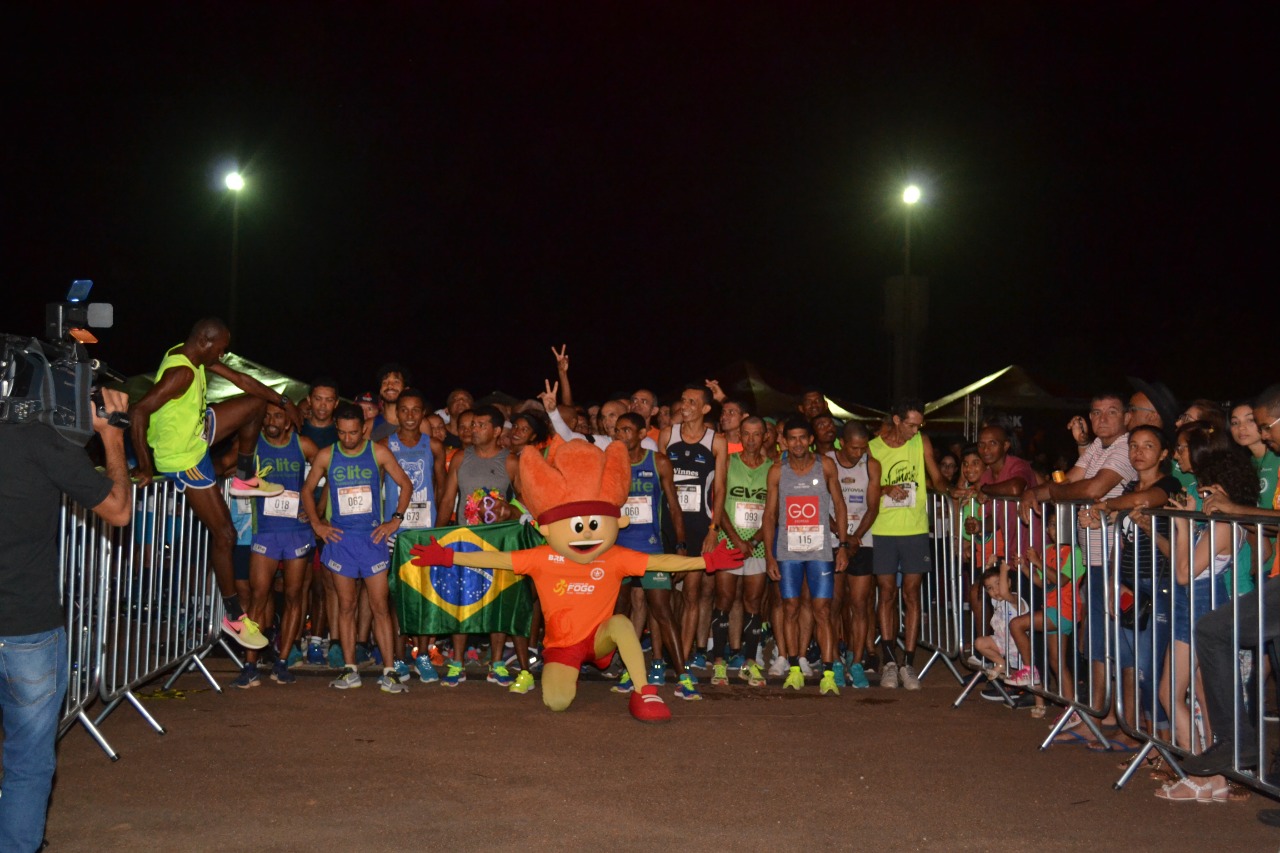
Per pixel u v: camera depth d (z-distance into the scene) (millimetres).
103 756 5828
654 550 8133
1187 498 5840
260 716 6848
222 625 7516
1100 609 6367
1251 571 5629
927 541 8391
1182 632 5637
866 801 5227
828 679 7977
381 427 9180
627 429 8078
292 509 7945
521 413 8414
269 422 8039
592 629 7137
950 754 6125
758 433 8461
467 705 7320
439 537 8227
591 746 6199
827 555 8078
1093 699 6359
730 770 5730
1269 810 5090
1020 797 5324
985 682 8023
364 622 8773
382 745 6145
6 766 3973
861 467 8430
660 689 7961
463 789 5312
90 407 4168
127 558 7121
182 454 6680
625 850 4512
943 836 4746
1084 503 6168
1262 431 5637
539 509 7070
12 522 3877
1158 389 6887
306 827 4734
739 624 8711
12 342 3959
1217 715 5066
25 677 3928
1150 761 5938
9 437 3885
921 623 9133
